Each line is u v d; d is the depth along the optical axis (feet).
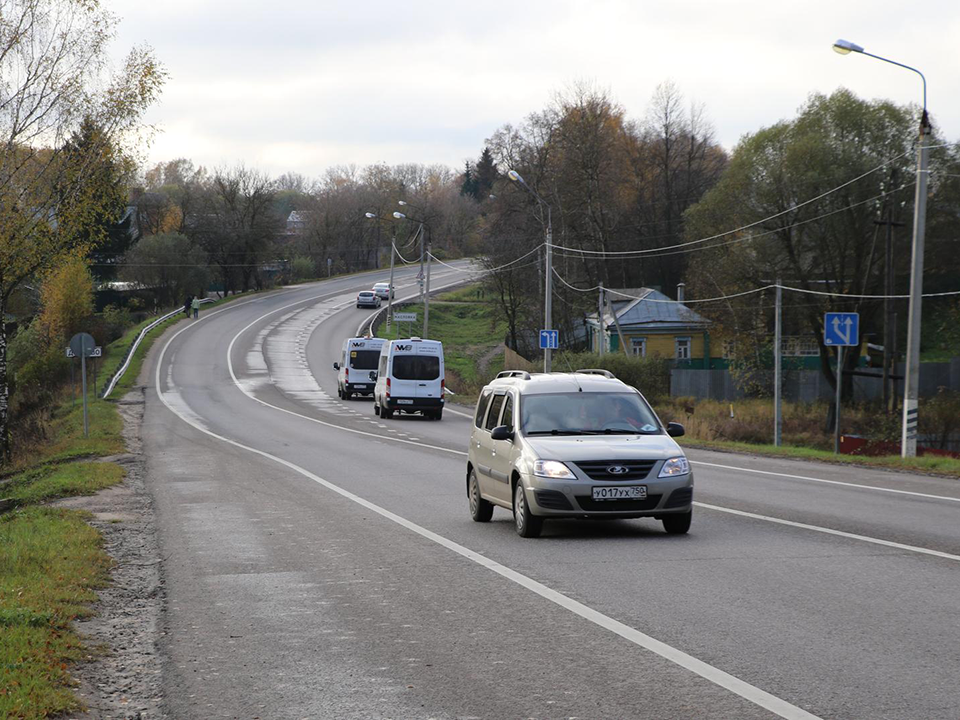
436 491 65.36
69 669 24.14
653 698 20.89
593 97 282.56
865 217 189.06
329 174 640.99
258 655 25.50
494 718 19.94
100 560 39.91
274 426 138.31
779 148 195.93
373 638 26.91
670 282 314.96
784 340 213.87
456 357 301.22
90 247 107.34
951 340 206.90
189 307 340.59
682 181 318.65
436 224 590.55
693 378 214.90
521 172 294.87
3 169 99.71
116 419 145.07
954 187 185.57
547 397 48.55
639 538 43.60
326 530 48.11
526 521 44.09
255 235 418.31
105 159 104.42
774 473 76.84
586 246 290.15
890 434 160.66
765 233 196.75
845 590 31.42
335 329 330.13
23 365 204.13
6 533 45.52
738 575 34.32
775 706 20.08
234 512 55.88
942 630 26.17
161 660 25.26
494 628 27.58
